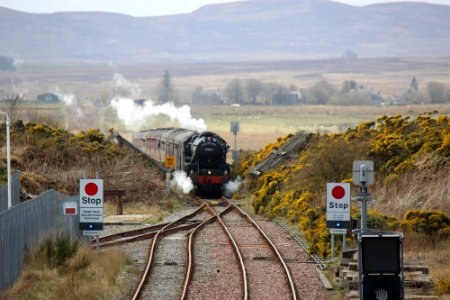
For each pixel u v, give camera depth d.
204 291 51.66
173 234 80.56
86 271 56.31
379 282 41.88
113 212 101.75
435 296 47.62
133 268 59.81
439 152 96.69
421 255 62.03
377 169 101.00
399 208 81.19
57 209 67.00
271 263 62.50
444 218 70.12
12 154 106.94
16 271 53.28
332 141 107.44
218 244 72.88
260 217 100.56
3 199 66.69
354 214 72.19
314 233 71.62
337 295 50.38
